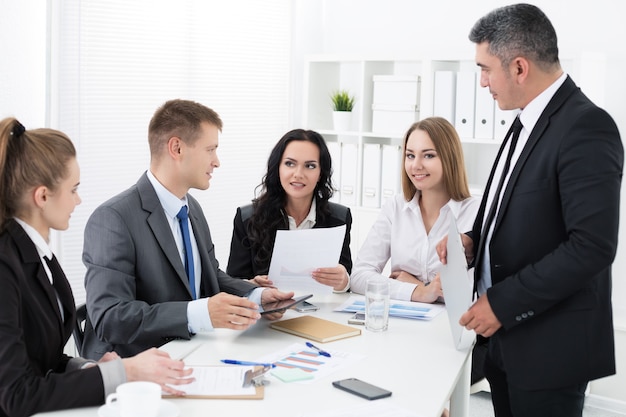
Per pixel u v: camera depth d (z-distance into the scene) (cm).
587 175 187
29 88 353
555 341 198
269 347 210
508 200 205
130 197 232
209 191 453
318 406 168
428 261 287
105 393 165
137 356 174
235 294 255
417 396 176
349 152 447
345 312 250
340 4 494
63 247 373
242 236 299
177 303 216
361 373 190
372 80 449
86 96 376
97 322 218
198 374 184
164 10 410
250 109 470
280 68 484
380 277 277
